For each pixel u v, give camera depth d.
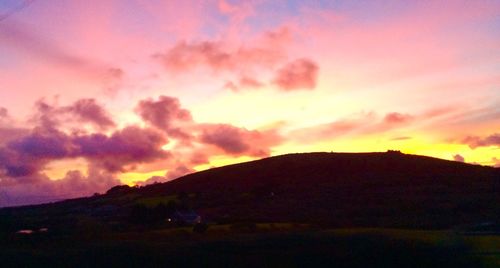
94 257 17.53
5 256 18.48
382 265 14.40
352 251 14.71
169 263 16.38
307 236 15.65
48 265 17.94
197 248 16.44
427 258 14.41
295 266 15.02
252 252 15.72
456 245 14.80
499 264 14.77
